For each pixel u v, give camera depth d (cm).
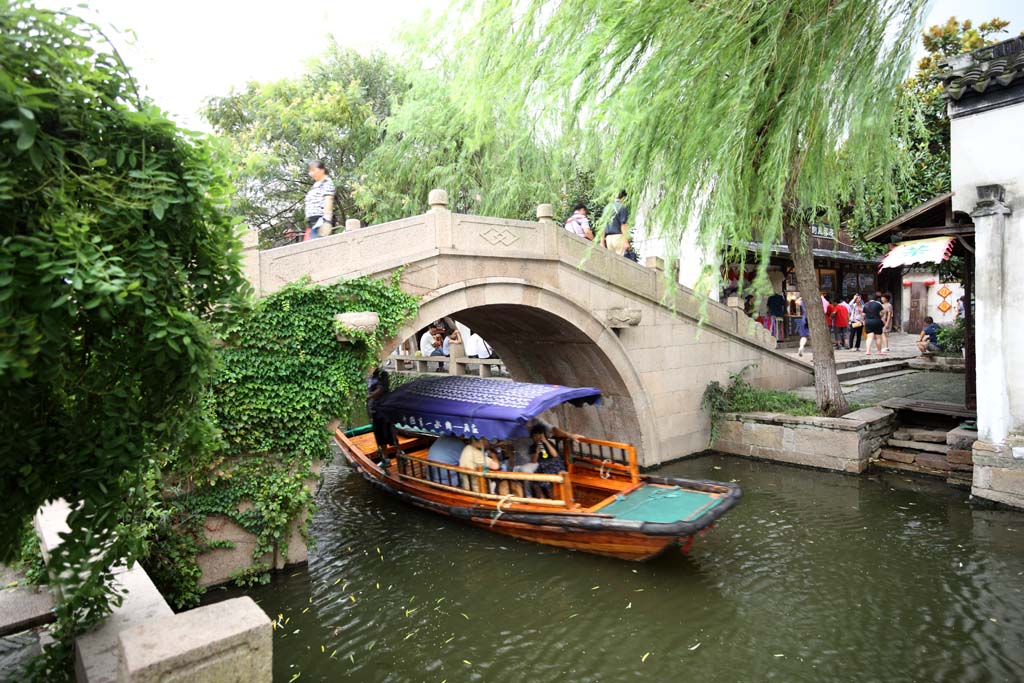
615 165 430
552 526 762
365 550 803
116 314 269
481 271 920
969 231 901
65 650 398
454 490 870
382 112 1742
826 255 2002
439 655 561
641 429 1119
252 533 714
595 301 1061
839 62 355
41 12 235
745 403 1215
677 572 706
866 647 546
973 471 869
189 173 274
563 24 428
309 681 525
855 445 1013
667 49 368
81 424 303
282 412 722
